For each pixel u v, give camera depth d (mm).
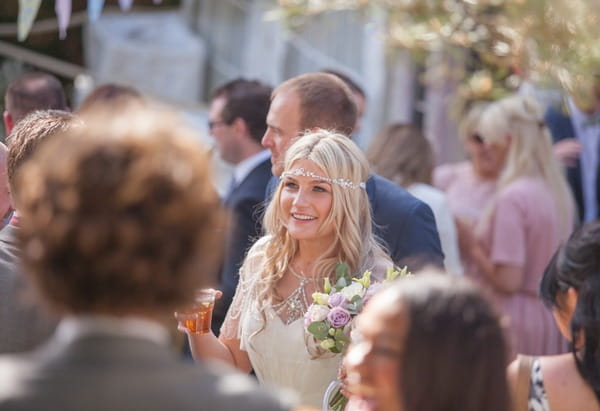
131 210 1721
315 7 6391
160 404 1681
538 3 5000
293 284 3762
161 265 1740
